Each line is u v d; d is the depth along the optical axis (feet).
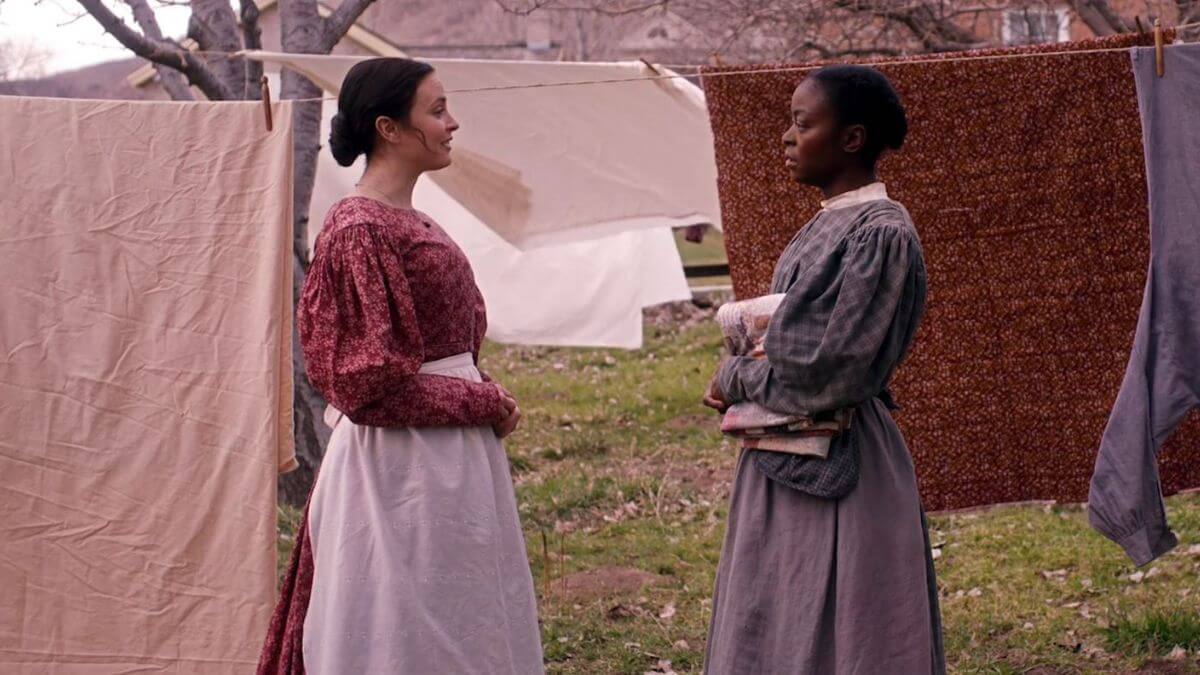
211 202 12.14
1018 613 16.81
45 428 12.08
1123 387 12.42
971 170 14.12
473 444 10.63
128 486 12.13
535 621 10.89
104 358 12.13
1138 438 12.33
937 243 14.23
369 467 10.37
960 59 13.75
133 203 12.14
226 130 12.14
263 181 12.12
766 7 28.81
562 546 20.36
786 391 10.65
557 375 35.37
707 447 26.94
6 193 12.04
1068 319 14.15
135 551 12.13
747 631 10.93
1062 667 15.11
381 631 10.10
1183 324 12.35
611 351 38.42
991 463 14.32
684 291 28.84
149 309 12.16
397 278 10.33
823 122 10.84
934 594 11.19
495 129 18.58
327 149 24.14
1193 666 14.75
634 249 28.53
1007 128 14.05
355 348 10.17
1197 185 12.25
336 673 10.10
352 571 10.22
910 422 14.33
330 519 10.46
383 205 10.63
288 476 23.03
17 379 12.07
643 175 19.42
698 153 18.84
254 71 22.81
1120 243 13.99
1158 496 12.42
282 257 12.10
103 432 12.12
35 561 12.11
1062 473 14.28
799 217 14.49
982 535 20.01
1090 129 13.89
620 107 18.11
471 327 11.05
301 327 10.39
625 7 31.68
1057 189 14.03
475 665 10.25
